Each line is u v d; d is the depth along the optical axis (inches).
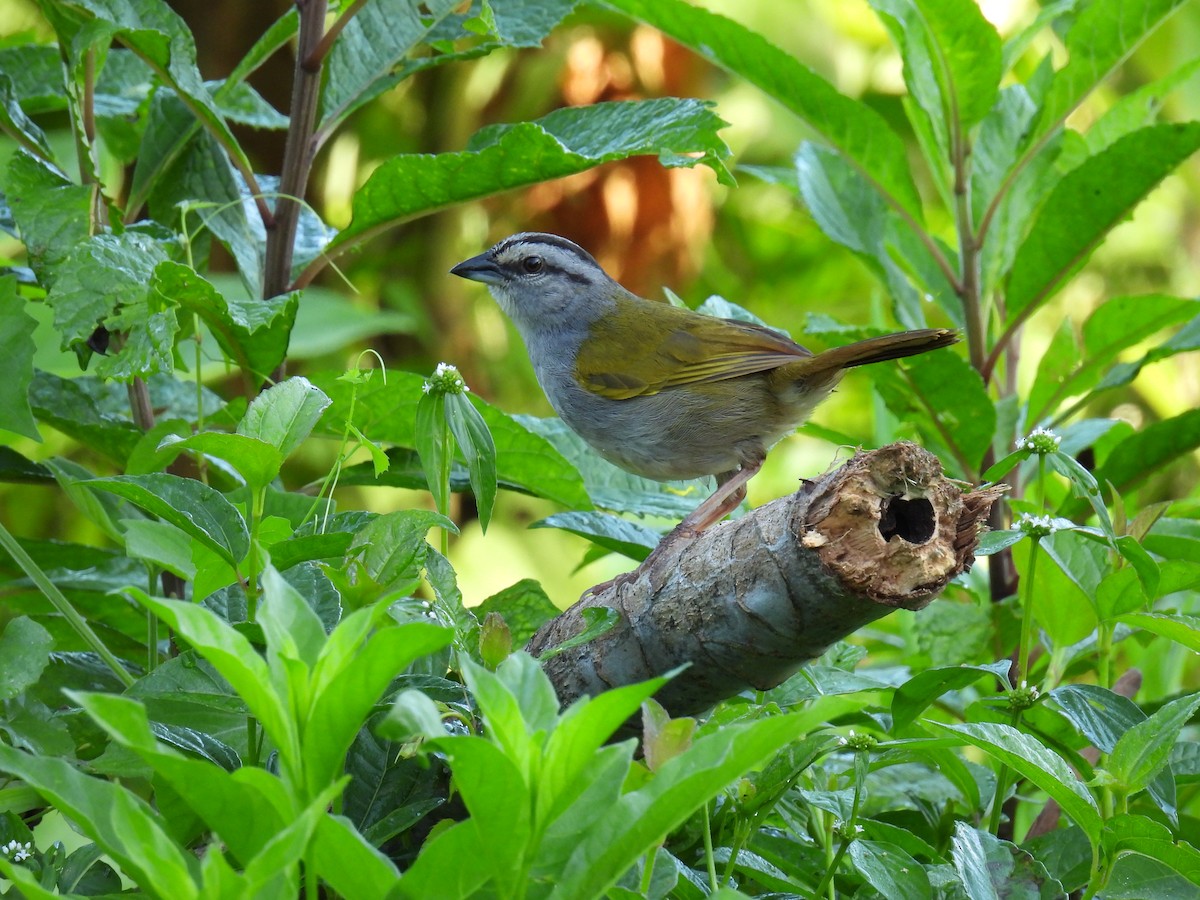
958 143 391.5
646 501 350.9
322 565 216.4
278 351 292.0
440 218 677.9
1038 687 273.1
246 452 210.1
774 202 737.6
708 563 215.9
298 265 347.6
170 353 264.2
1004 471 269.3
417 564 217.9
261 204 329.4
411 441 325.4
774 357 389.7
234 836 160.9
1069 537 275.1
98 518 257.0
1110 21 371.9
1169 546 313.3
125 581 313.7
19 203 290.5
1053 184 411.8
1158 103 438.3
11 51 369.7
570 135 317.4
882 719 272.8
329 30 322.0
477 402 307.9
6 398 258.4
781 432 403.9
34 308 443.2
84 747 257.6
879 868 205.2
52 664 268.2
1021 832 335.3
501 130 341.7
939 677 236.7
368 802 220.2
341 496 619.2
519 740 153.3
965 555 209.5
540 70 649.0
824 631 207.8
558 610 278.5
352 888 158.7
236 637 156.7
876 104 713.6
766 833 251.1
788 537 202.8
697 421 398.6
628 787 181.2
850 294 767.7
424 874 156.8
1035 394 396.2
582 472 394.3
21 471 305.7
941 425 370.3
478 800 151.0
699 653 219.9
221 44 597.9
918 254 429.7
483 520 246.7
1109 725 233.8
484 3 289.3
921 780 275.6
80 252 267.7
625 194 647.1
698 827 229.5
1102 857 222.1
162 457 261.9
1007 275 403.2
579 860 157.4
